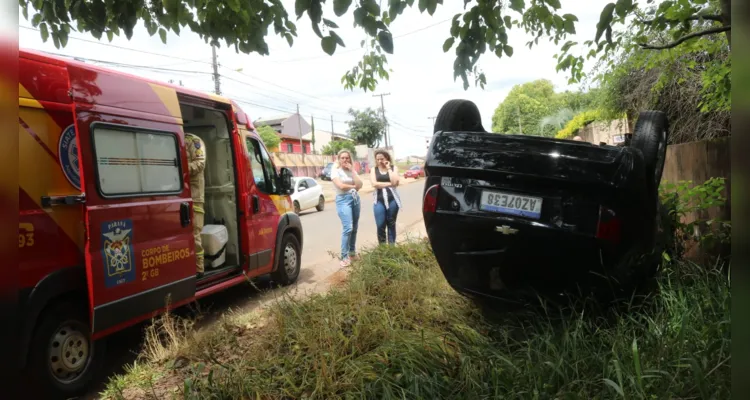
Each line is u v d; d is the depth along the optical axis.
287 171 7.54
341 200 7.42
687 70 7.98
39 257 3.70
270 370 3.36
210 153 6.48
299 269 7.79
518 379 2.78
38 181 3.77
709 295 3.40
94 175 4.10
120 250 4.30
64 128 4.03
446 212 3.71
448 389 2.83
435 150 3.83
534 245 3.40
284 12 3.64
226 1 3.35
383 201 7.59
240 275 6.30
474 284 3.79
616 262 3.29
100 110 4.23
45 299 3.68
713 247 4.68
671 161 7.25
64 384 3.88
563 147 3.40
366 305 4.27
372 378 3.00
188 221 5.27
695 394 2.39
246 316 4.94
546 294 3.55
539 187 3.40
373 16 2.94
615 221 3.21
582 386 2.67
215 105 6.20
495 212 3.52
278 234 7.17
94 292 3.99
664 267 4.04
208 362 3.78
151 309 4.64
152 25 3.76
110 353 4.86
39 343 3.71
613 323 3.48
